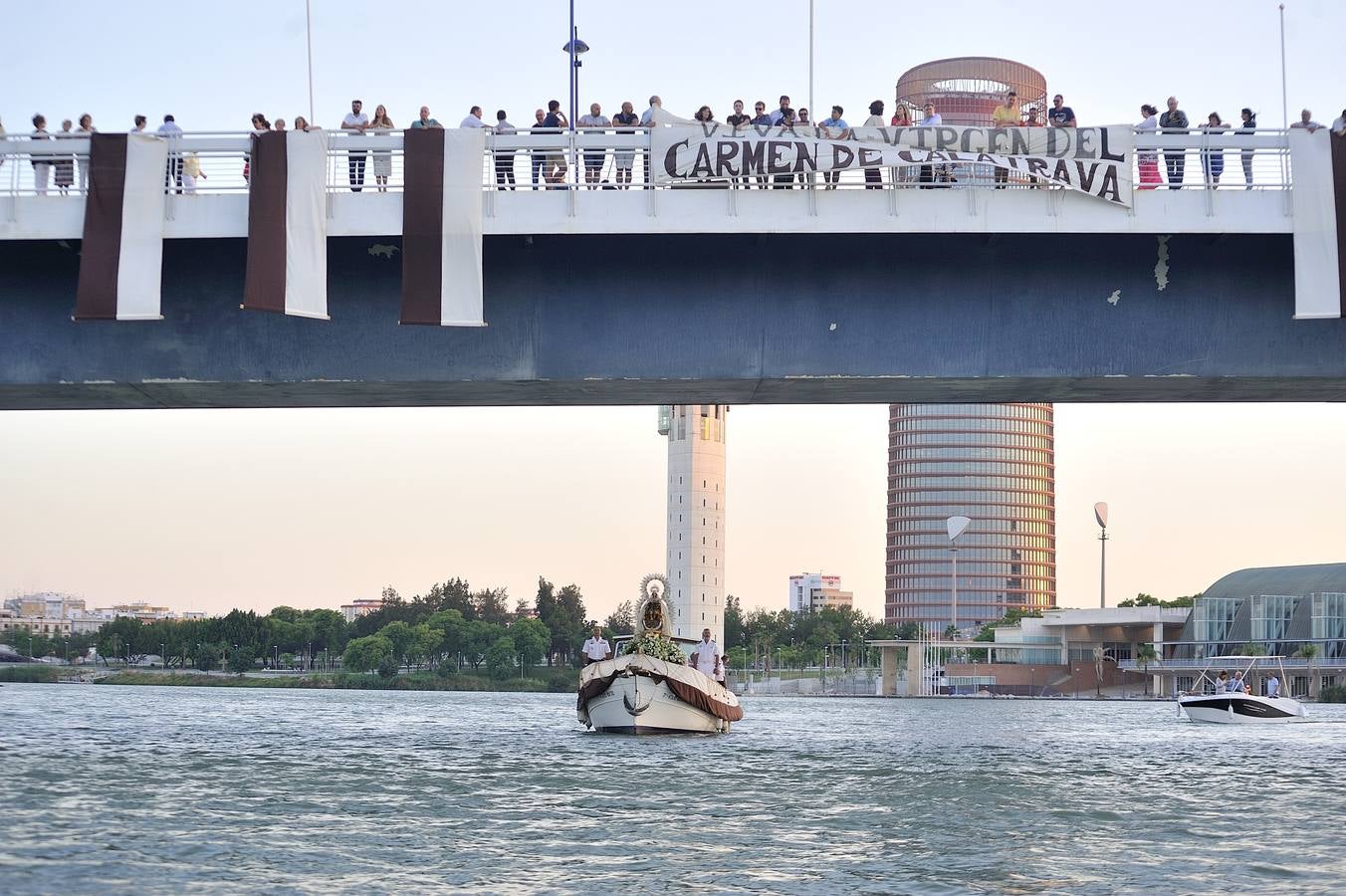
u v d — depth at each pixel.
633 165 43.62
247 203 42.38
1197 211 42.56
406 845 23.88
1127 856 23.77
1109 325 43.41
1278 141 42.97
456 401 47.19
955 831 26.84
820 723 95.56
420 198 42.16
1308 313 42.16
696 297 43.31
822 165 42.56
